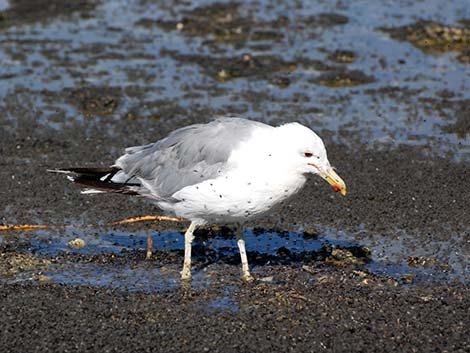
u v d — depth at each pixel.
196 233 14.39
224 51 22.41
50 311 11.61
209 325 11.25
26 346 10.82
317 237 14.27
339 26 23.95
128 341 10.91
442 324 11.23
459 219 14.79
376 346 10.76
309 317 11.39
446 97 19.84
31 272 12.91
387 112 19.16
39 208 15.25
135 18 24.72
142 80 20.84
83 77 20.98
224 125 12.48
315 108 19.36
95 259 13.41
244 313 11.54
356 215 14.99
